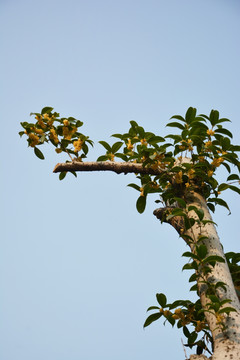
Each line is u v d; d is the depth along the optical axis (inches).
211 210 145.3
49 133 146.3
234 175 143.0
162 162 140.3
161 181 144.4
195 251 119.5
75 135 148.8
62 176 158.7
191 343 135.8
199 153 142.3
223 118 140.3
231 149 140.3
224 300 108.2
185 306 130.0
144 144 144.6
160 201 149.3
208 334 131.1
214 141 140.1
